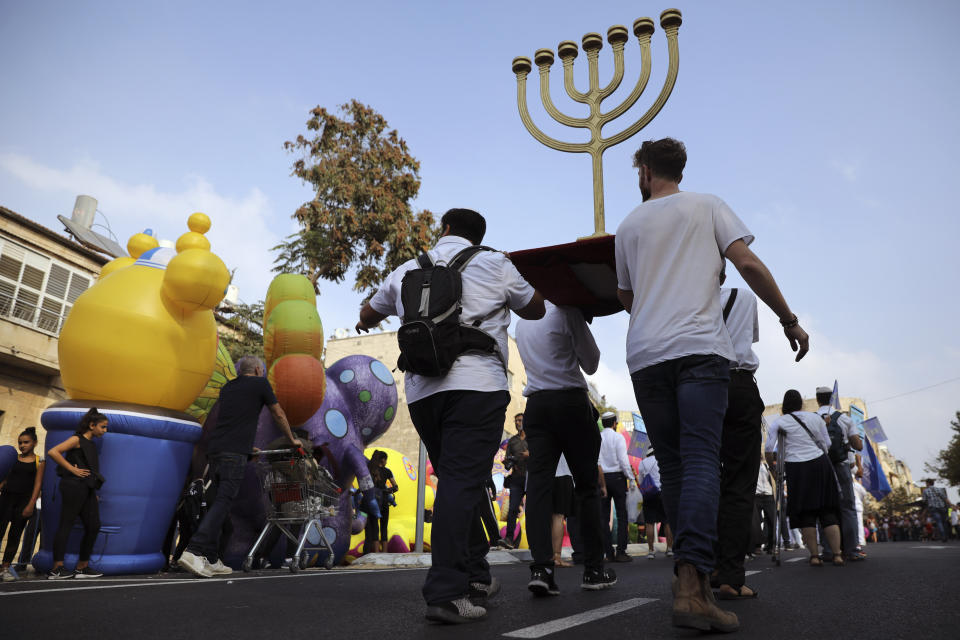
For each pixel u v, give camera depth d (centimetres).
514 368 3512
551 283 366
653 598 324
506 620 247
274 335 715
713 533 224
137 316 590
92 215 2522
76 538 559
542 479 363
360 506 849
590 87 486
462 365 266
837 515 604
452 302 271
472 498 254
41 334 1903
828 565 605
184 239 647
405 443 2859
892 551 937
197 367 625
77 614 255
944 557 690
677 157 294
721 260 268
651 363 255
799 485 608
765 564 630
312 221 1764
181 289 597
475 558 311
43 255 2011
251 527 660
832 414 717
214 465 528
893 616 254
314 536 662
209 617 252
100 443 571
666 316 255
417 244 1833
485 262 288
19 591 342
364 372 820
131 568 567
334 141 1853
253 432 545
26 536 729
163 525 600
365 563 730
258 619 248
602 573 383
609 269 353
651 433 266
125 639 203
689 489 229
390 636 210
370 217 1761
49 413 588
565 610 277
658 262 265
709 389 242
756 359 383
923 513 3838
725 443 362
